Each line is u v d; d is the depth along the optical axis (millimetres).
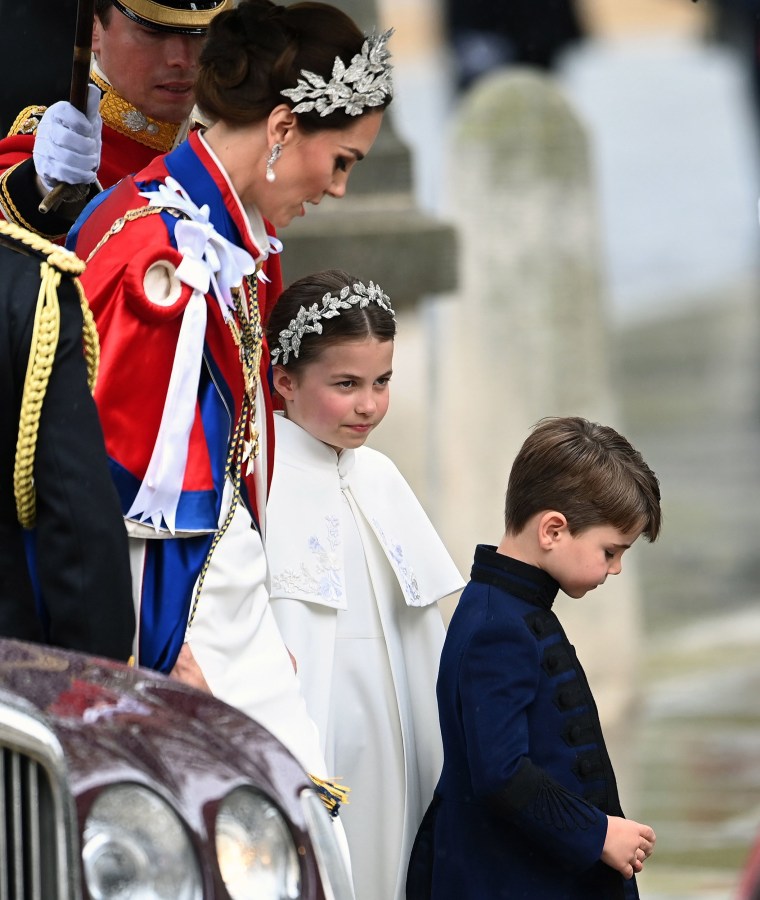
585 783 13125
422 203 35562
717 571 39219
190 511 11984
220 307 12328
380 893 14305
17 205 13398
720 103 54531
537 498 13383
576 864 12805
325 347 14078
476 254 36344
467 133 37469
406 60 45938
